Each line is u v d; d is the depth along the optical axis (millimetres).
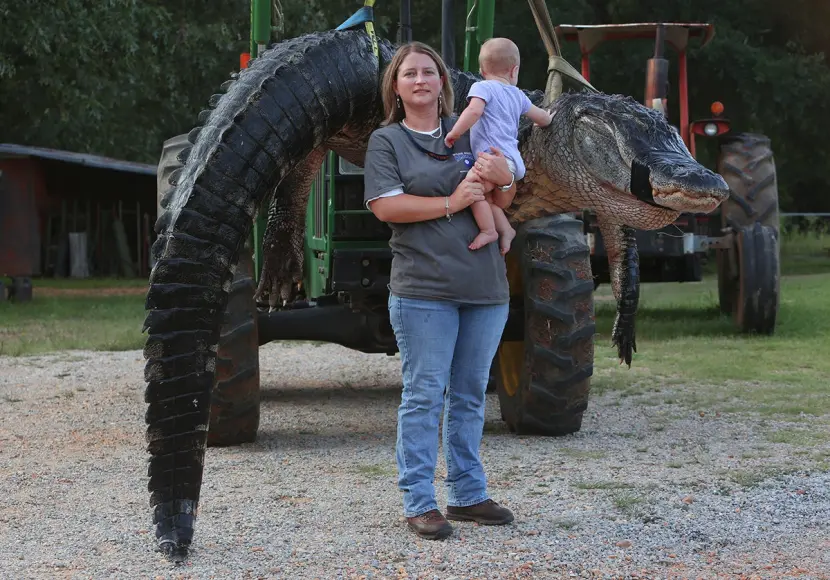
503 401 7148
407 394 4656
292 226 5902
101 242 29578
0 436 7129
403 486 4656
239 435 6695
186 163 4613
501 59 4805
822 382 8898
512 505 5082
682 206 4352
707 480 5543
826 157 29578
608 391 8625
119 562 4285
